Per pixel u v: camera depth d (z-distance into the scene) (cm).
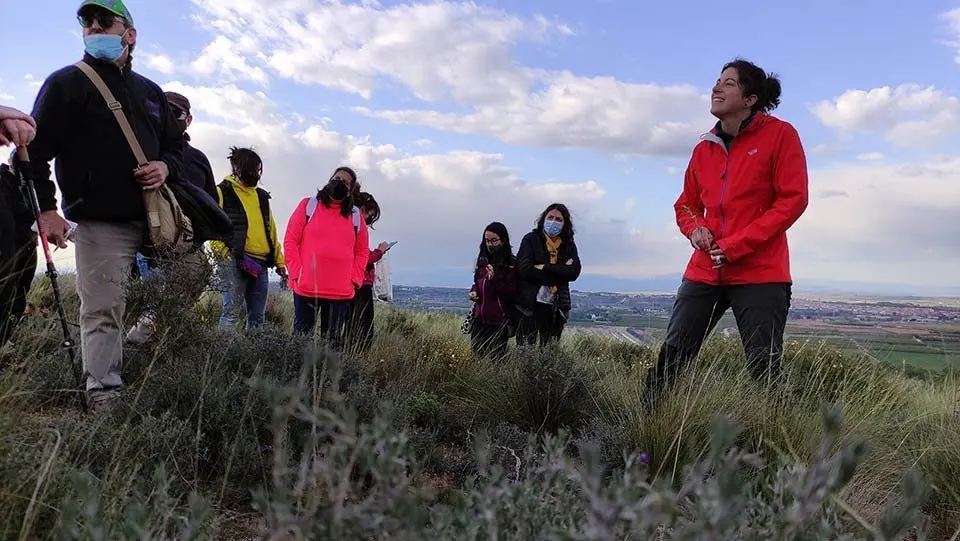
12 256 332
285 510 102
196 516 115
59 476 202
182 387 327
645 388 446
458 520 119
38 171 353
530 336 722
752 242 406
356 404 349
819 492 93
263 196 689
